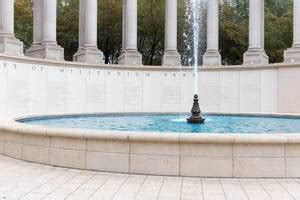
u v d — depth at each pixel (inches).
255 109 1955.0
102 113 1445.6
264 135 684.7
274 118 1380.4
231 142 671.8
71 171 720.3
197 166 682.2
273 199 558.6
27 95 1689.2
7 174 697.0
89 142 725.9
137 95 2060.8
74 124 1165.1
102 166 717.9
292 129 1056.2
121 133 703.7
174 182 647.8
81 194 574.2
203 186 625.6
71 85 1877.5
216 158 679.7
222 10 3216.0
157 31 3026.6
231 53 3115.2
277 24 3063.5
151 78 2084.2
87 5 2049.7
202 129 1051.9
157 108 2079.2
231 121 1270.9
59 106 1829.5
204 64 2122.3
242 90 1989.4
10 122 914.1
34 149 795.4
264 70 1937.7
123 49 2199.8
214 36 2133.4
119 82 2028.8
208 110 2052.2
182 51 3110.2
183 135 679.7
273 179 671.8
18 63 1647.4
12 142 849.5
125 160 705.0
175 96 2085.4
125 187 615.2
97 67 1973.4
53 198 553.6
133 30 2144.4
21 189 599.2
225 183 644.7
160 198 559.2
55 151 761.0
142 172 697.6
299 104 1836.9
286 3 3641.7
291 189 609.6
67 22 3036.4
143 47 3161.9
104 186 619.5
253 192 593.0
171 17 2159.2
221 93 2030.0
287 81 1872.5
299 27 1921.8
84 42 2102.6
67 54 3159.5
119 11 2955.2
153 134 689.6
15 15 3225.9
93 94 1955.0
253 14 2071.9
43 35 1929.1
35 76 1727.4
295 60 1893.5
